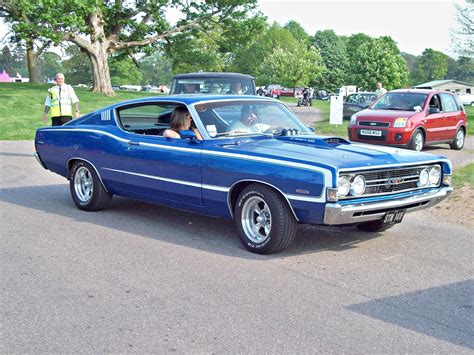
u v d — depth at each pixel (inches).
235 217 241.8
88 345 153.4
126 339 157.0
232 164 236.2
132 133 287.0
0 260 225.8
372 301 185.9
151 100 283.7
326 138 250.1
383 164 224.8
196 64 1590.8
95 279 204.5
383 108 608.1
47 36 1162.0
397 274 213.0
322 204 212.2
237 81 557.6
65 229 274.1
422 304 184.1
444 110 608.7
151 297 187.5
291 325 166.6
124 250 240.2
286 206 225.1
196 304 181.9
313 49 3725.4
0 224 282.4
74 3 1169.4
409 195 235.5
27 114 964.0
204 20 1513.3
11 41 1283.2
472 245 254.8
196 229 276.1
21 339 157.0
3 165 480.1
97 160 298.7
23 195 356.2
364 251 242.5
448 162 251.3
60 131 320.5
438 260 231.3
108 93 1461.6
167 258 229.5
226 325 166.2
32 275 208.7
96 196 304.3
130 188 286.7
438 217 310.7
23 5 1125.7
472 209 322.7
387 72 3070.9
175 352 149.4
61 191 371.2
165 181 265.0
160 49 1566.2
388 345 154.4
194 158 250.8
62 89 475.2
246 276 208.5
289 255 235.0
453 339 158.9
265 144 247.9
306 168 215.6
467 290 197.5
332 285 200.4
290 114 287.1
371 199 222.7
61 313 174.6
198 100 268.2
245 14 1526.8
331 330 163.5
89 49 1435.8
